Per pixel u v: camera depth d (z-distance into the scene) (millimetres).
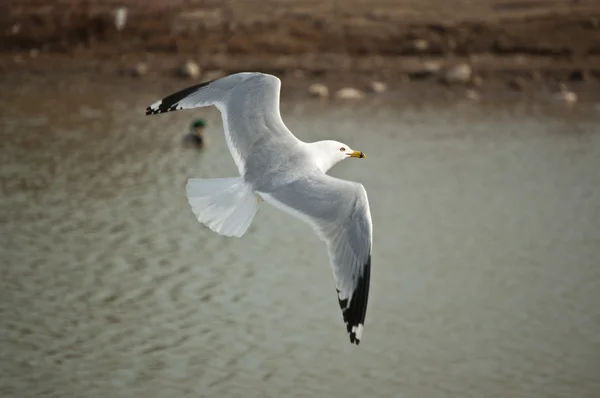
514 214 17484
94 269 15633
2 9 27422
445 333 13789
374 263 15820
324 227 7504
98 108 23594
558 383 12594
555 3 27953
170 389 12484
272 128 8414
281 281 15305
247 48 26609
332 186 7660
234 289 15055
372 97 24484
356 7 28000
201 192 7938
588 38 26344
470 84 24922
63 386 12578
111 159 20281
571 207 17734
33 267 15680
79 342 13602
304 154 8133
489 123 22562
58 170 19594
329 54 26406
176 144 21250
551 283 15195
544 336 13719
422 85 25000
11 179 19078
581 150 20625
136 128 22359
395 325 14023
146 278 15375
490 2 28234
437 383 12594
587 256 16000
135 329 13906
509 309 14430
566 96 24156
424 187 18562
